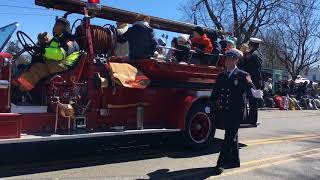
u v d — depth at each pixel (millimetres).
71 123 7637
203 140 9617
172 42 9672
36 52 7652
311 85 33625
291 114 22422
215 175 7582
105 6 8883
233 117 7676
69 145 9383
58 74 7465
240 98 7641
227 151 7836
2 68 6770
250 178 7480
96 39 8047
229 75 7707
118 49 8703
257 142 11180
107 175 7301
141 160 8516
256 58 10289
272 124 16109
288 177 7688
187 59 9375
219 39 10828
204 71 9641
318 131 14375
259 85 10320
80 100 7738
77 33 8047
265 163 8672
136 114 8641
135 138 10125
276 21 38125
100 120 8086
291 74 44375
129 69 8266
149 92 8805
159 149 9641
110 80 7996
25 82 7254
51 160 8188
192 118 9367
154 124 9031
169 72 8867
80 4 8445
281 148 10438
